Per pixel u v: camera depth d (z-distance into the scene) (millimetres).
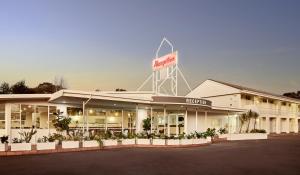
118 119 31047
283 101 61750
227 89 50562
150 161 16859
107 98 23391
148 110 32594
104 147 23219
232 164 16500
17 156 18203
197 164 16219
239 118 45500
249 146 28344
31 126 25281
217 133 37594
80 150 21688
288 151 23969
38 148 19891
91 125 29312
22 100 25125
